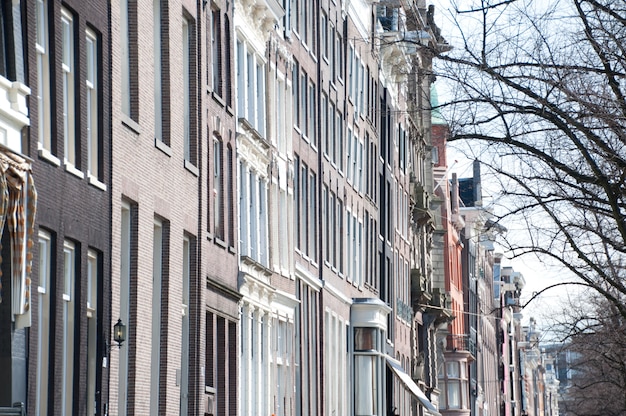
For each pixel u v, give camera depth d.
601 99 19.38
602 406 68.50
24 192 21.97
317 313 52.34
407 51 69.81
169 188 32.25
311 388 50.75
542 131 20.11
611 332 39.31
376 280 67.94
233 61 39.56
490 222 21.75
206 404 35.66
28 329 22.66
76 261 25.69
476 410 119.94
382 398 60.78
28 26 22.91
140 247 29.72
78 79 25.92
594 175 20.47
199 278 34.78
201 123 35.50
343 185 59.25
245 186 40.91
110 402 27.36
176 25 33.38
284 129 46.56
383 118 72.00
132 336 29.28
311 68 52.72
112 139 27.86
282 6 45.91
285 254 46.22
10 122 21.98
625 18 19.58
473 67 19.41
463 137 19.97
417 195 83.81
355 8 62.97
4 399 21.56
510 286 170.38
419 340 86.56
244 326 40.34
